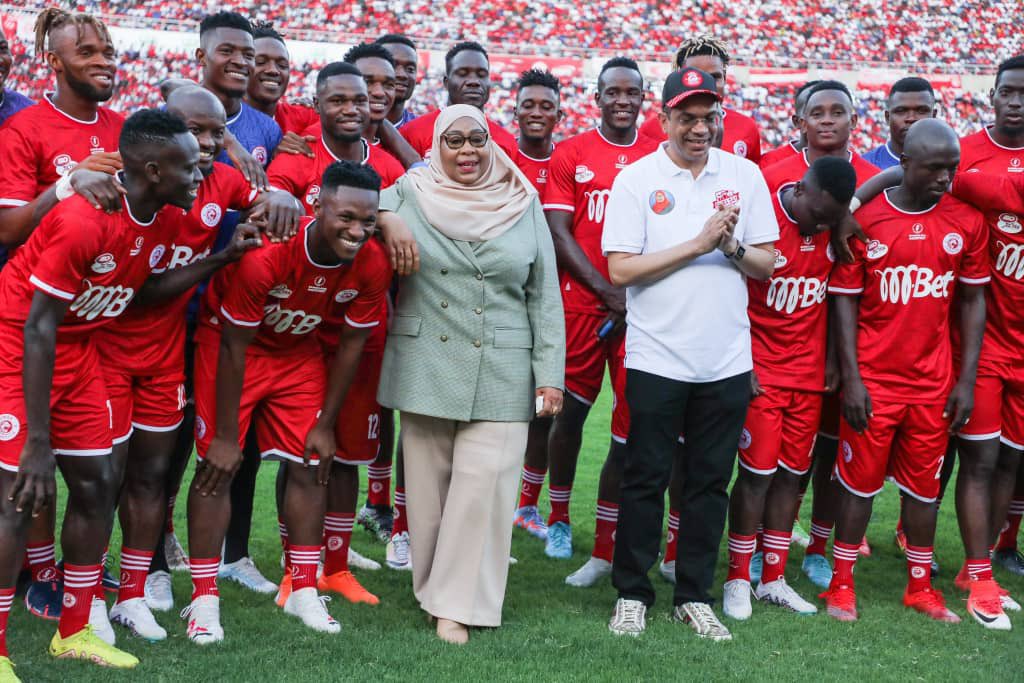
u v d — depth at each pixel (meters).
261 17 22.75
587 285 5.34
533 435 6.18
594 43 23.69
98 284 3.58
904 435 4.69
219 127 3.95
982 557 4.75
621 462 5.05
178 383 4.11
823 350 4.76
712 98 4.08
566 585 5.01
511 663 3.77
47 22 4.16
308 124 5.82
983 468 4.85
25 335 3.34
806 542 6.05
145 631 3.95
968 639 4.31
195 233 4.06
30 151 4.07
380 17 23.27
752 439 4.59
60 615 4.05
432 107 22.47
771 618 4.51
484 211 4.22
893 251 4.57
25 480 3.30
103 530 3.72
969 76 24.25
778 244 4.61
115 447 3.82
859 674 3.81
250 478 4.77
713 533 4.31
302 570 4.23
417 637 4.05
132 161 3.48
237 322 3.91
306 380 4.26
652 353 4.20
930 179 4.45
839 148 5.04
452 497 4.19
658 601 4.73
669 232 4.21
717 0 25.06
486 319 4.21
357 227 3.80
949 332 4.85
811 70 24.09
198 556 4.05
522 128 6.22
